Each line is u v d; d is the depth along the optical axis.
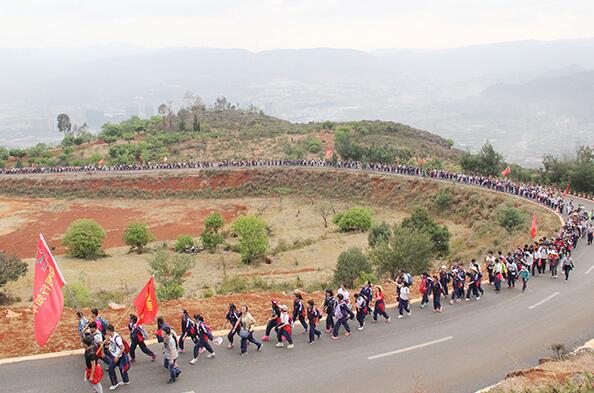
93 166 102.88
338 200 82.56
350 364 18.33
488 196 64.62
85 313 21.73
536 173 83.00
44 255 16.48
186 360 18.14
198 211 83.75
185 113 173.75
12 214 82.31
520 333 21.59
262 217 78.25
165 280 38.34
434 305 24.20
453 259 42.62
